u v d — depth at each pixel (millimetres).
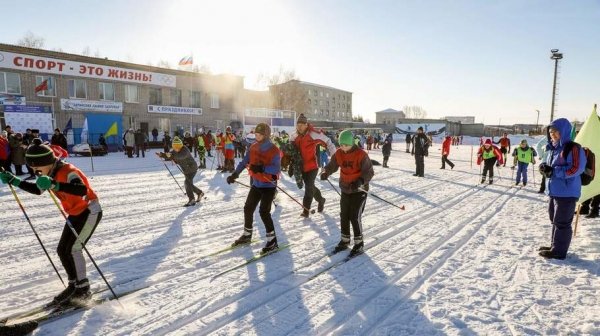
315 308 3230
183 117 31641
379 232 5551
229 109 35094
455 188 9953
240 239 4867
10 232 5355
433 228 5797
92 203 3227
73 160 16875
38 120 20672
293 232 5512
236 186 9758
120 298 3363
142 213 6617
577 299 3369
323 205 6965
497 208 7379
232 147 12930
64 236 3184
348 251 4688
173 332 2844
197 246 4844
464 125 68875
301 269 4082
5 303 3264
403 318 3066
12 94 23109
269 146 4594
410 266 4207
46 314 3064
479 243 5043
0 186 9133
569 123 4199
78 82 25812
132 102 28562
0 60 22469
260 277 3863
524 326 2918
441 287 3648
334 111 82562
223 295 3443
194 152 21359
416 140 12492
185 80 31688
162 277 3840
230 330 2881
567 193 4223
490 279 3826
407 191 9414
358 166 4453
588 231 5535
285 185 10156
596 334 2799
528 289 3586
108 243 4914
